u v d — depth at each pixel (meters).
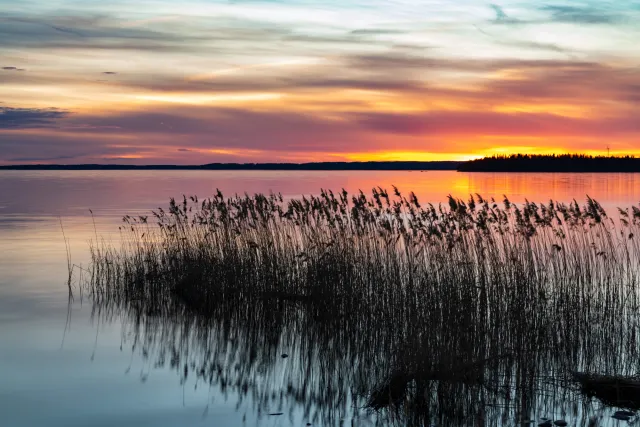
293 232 17.11
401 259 13.63
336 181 105.31
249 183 95.44
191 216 27.45
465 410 9.16
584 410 9.13
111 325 14.34
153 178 136.62
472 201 12.62
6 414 9.15
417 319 10.96
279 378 10.77
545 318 11.38
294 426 8.77
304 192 62.06
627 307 12.14
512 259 12.23
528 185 79.62
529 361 10.27
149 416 9.11
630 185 77.62
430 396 9.38
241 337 13.41
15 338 13.19
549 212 12.85
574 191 61.53
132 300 16.78
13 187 85.62
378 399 9.52
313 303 14.19
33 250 25.17
